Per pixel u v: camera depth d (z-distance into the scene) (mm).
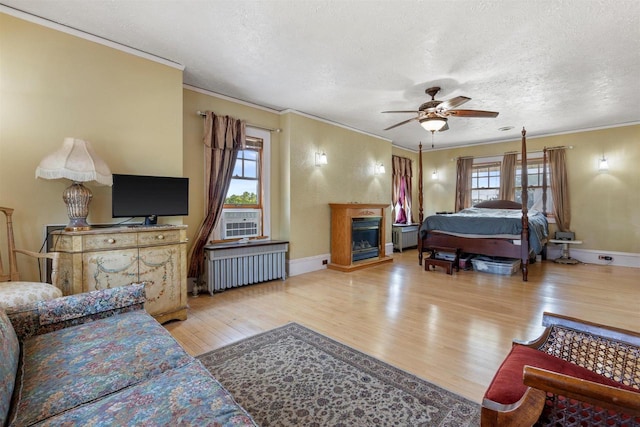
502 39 2670
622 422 834
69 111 2555
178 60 3105
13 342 1192
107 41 2723
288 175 4707
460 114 3539
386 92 3951
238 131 4180
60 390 1038
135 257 2551
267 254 4285
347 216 5164
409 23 2449
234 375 1940
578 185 5914
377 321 2854
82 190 2410
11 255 2203
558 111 4711
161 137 3053
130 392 1024
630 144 5395
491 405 990
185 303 2895
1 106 2283
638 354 1228
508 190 6703
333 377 1920
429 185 8148
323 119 5242
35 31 2400
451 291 3867
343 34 2617
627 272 4953
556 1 2160
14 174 2338
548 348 1432
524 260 4434
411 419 1546
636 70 3262
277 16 2373
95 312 1658
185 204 3016
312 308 3219
